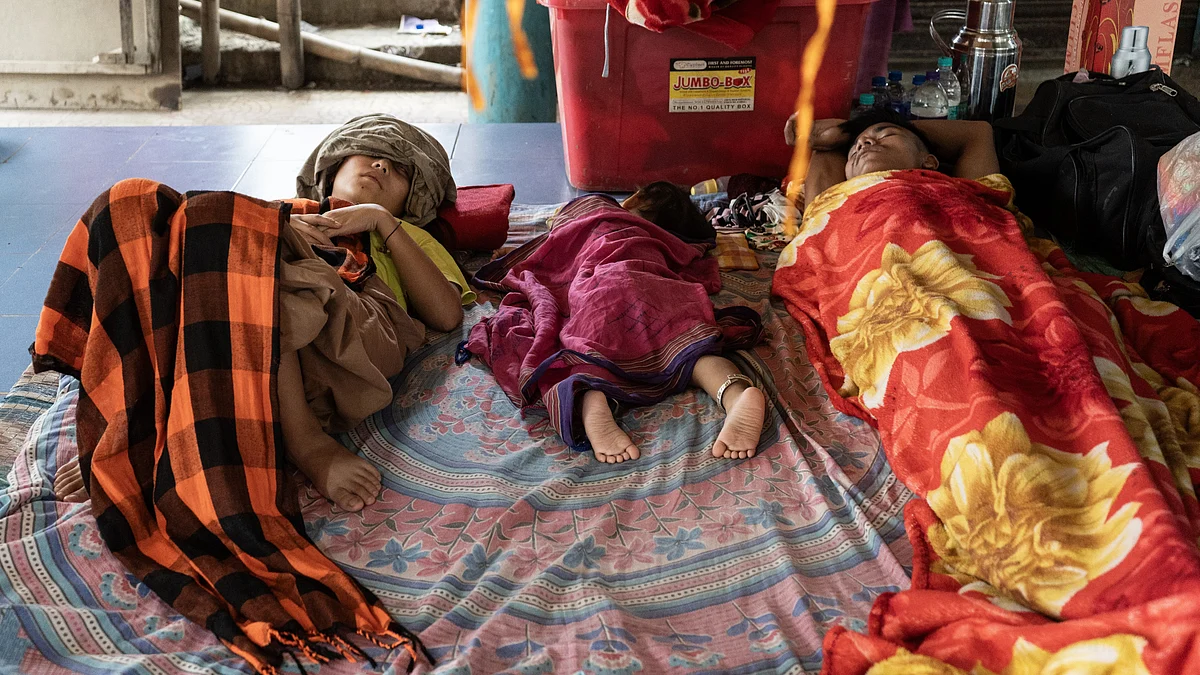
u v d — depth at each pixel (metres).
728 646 1.49
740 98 3.16
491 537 1.71
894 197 2.34
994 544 1.55
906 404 1.90
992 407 1.68
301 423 1.84
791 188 3.03
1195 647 1.17
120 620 1.53
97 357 1.74
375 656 1.48
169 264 1.77
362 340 1.98
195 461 1.68
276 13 5.42
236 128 3.89
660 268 2.34
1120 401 1.76
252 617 1.51
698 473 1.89
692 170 3.33
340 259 2.19
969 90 3.17
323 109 4.86
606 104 3.17
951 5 4.79
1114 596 1.36
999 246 2.15
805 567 1.65
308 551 1.66
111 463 1.72
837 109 3.18
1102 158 2.58
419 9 5.63
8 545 1.63
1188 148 2.31
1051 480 1.56
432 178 2.62
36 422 2.02
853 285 2.29
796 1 2.97
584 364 2.04
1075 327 1.84
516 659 1.46
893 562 1.64
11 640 1.45
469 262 2.79
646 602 1.59
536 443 2.00
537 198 3.31
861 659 1.39
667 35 3.05
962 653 1.38
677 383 2.09
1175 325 2.10
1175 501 1.56
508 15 4.13
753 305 2.51
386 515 1.79
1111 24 3.36
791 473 1.88
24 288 2.64
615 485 1.86
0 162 3.53
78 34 4.68
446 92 5.16
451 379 2.23
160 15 4.70
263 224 1.79
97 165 3.52
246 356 1.75
